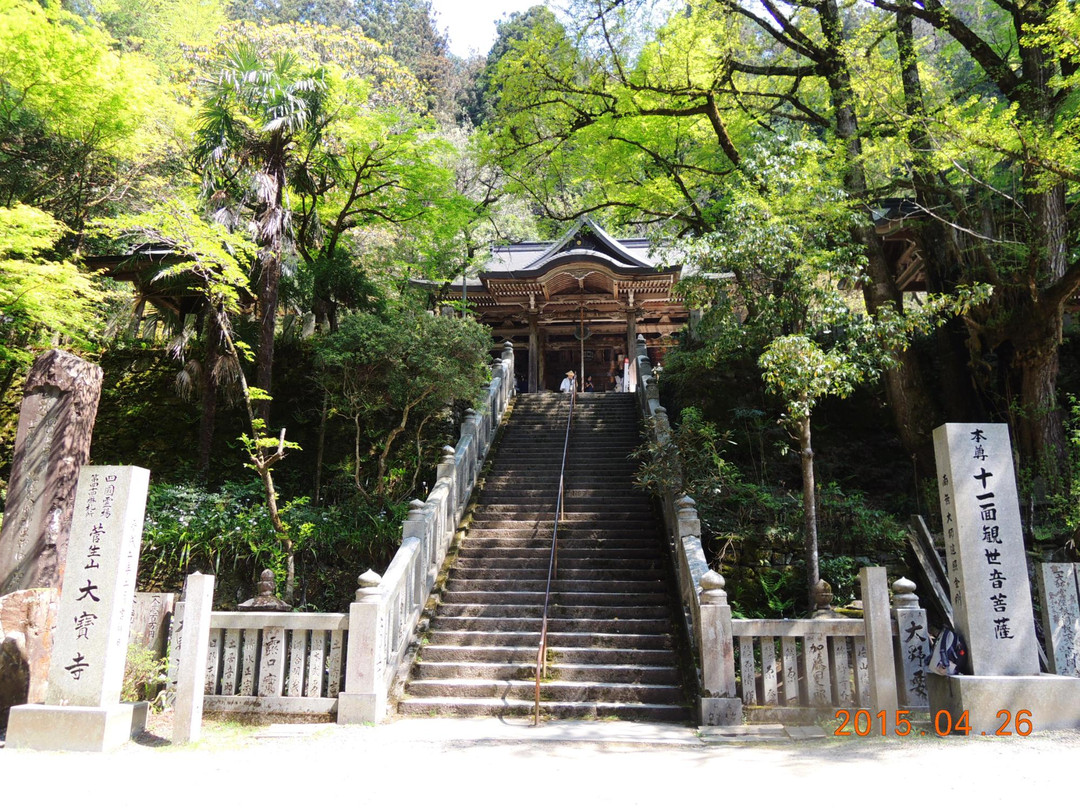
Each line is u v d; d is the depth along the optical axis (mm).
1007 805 4043
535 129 15539
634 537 10883
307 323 17484
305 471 14289
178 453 14805
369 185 17531
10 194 15195
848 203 10242
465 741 6254
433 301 19047
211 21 25141
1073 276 10414
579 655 8234
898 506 12875
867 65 11945
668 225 15898
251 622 7266
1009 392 12453
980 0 14594
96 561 5977
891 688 6258
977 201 12688
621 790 4703
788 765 5227
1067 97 11641
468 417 13125
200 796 4590
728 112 15094
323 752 5832
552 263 18984
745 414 13008
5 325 12688
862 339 9695
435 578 9680
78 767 5109
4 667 6293
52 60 12453
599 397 17156
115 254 14430
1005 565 5914
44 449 7730
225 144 12164
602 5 13523
